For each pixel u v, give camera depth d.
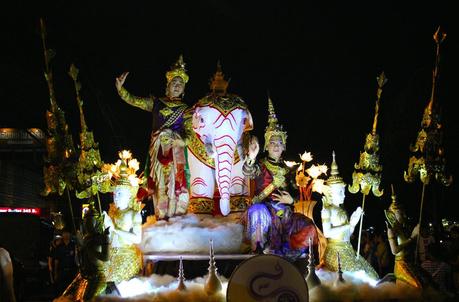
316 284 6.78
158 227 7.96
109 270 7.42
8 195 24.58
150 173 8.56
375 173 8.67
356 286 7.04
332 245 8.18
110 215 7.98
